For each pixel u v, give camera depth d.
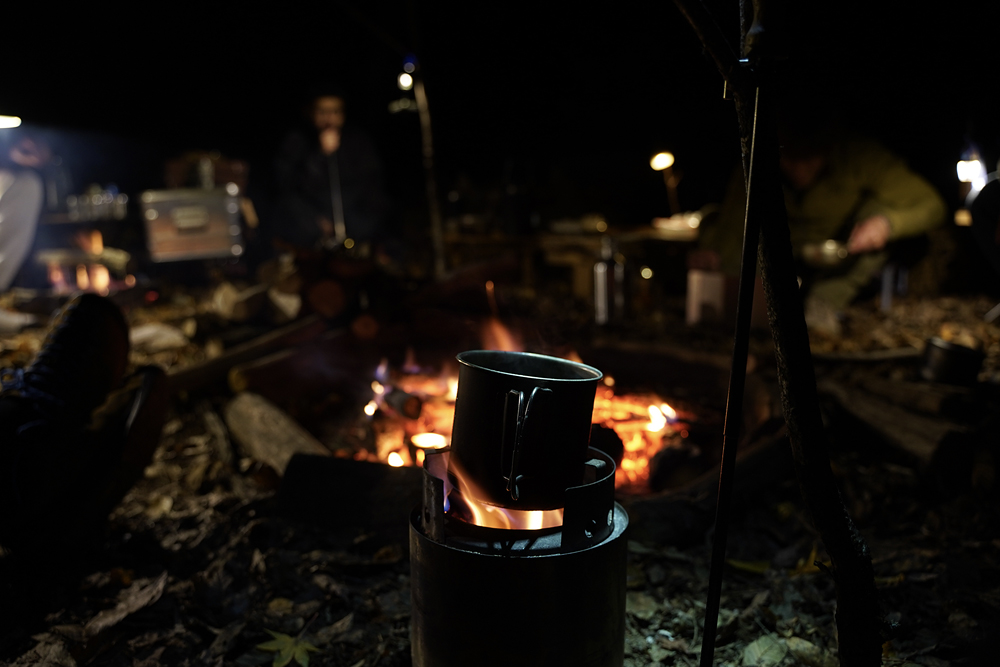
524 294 5.41
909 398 3.06
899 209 4.47
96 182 7.50
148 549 2.25
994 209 3.22
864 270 4.84
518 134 7.89
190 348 4.07
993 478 2.55
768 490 2.50
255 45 7.97
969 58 5.65
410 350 3.70
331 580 2.06
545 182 6.83
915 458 2.74
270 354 3.60
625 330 4.27
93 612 1.92
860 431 2.99
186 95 7.80
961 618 1.86
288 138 6.15
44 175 6.47
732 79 1.20
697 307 4.46
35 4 6.92
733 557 2.19
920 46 5.73
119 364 2.51
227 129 8.03
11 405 2.04
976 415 2.94
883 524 2.40
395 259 6.25
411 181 7.82
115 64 7.42
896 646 1.80
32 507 1.99
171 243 6.27
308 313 3.94
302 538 2.26
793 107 4.40
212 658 1.76
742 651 1.79
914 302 5.43
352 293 3.80
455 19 7.70
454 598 1.34
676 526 2.25
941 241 5.52
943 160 6.15
